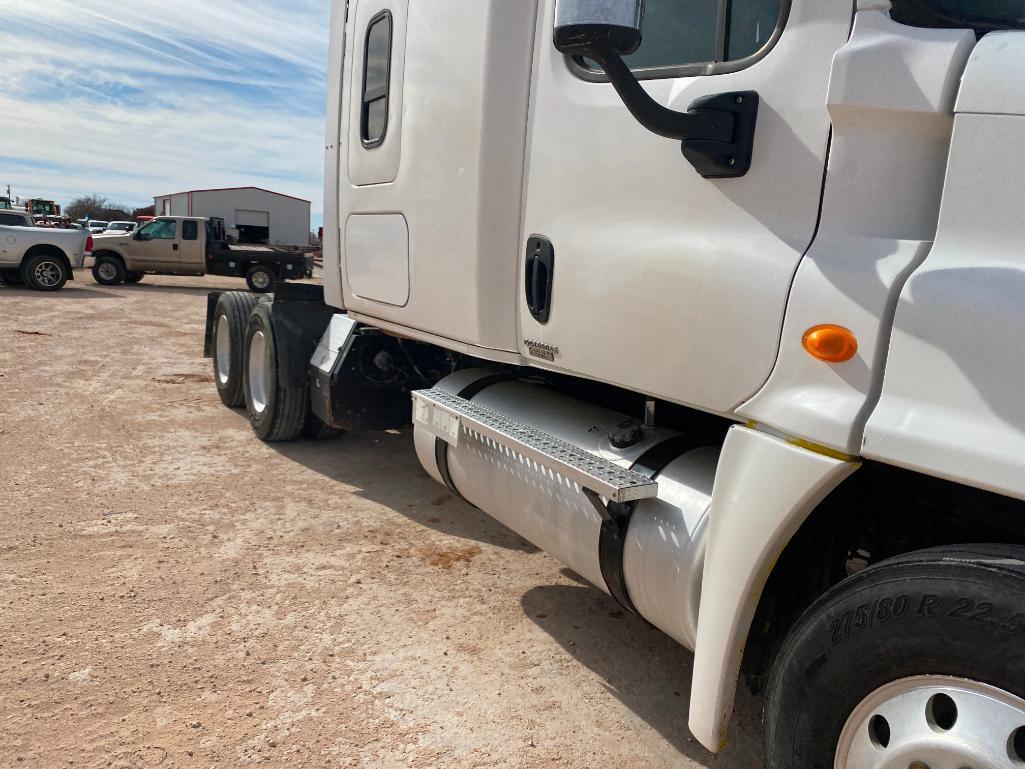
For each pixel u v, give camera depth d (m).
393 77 3.36
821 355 1.70
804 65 1.79
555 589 3.65
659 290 2.13
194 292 19.34
